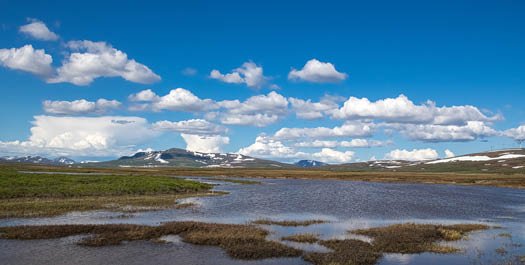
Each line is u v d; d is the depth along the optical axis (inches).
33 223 1122.0
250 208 1648.6
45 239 906.1
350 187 3447.3
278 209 1640.0
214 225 1109.1
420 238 992.9
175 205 1649.9
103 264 723.4
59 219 1204.5
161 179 2856.8
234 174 6235.2
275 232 1083.9
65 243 874.1
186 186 2534.5
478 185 4281.5
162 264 732.7
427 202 2092.8
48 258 753.0
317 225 1230.9
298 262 765.3
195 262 750.5
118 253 802.8
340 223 1280.8
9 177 2224.4
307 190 2898.6
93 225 1048.8
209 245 886.4
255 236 966.4
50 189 1902.1
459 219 1459.2
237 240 919.7
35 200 1637.6
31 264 711.7
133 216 1310.3
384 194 2625.5
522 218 1529.3
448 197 2472.9
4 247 824.3
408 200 2191.2
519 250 906.1
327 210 1638.8
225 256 796.6
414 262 787.4
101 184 2250.2
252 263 752.3
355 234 1068.5
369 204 1920.5
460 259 815.7
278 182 4175.7
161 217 1307.8
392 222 1332.4
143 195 2070.6
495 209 1836.9
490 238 1052.5
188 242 909.2
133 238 926.4
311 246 908.0
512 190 3476.9
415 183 4648.1
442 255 845.8
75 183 2236.7
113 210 1434.5
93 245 856.9
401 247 898.7
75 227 1016.2
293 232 1094.4
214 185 3228.3
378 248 886.4
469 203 2097.7
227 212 1497.3
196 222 1146.7
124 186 2213.3
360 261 761.6
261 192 2596.0
